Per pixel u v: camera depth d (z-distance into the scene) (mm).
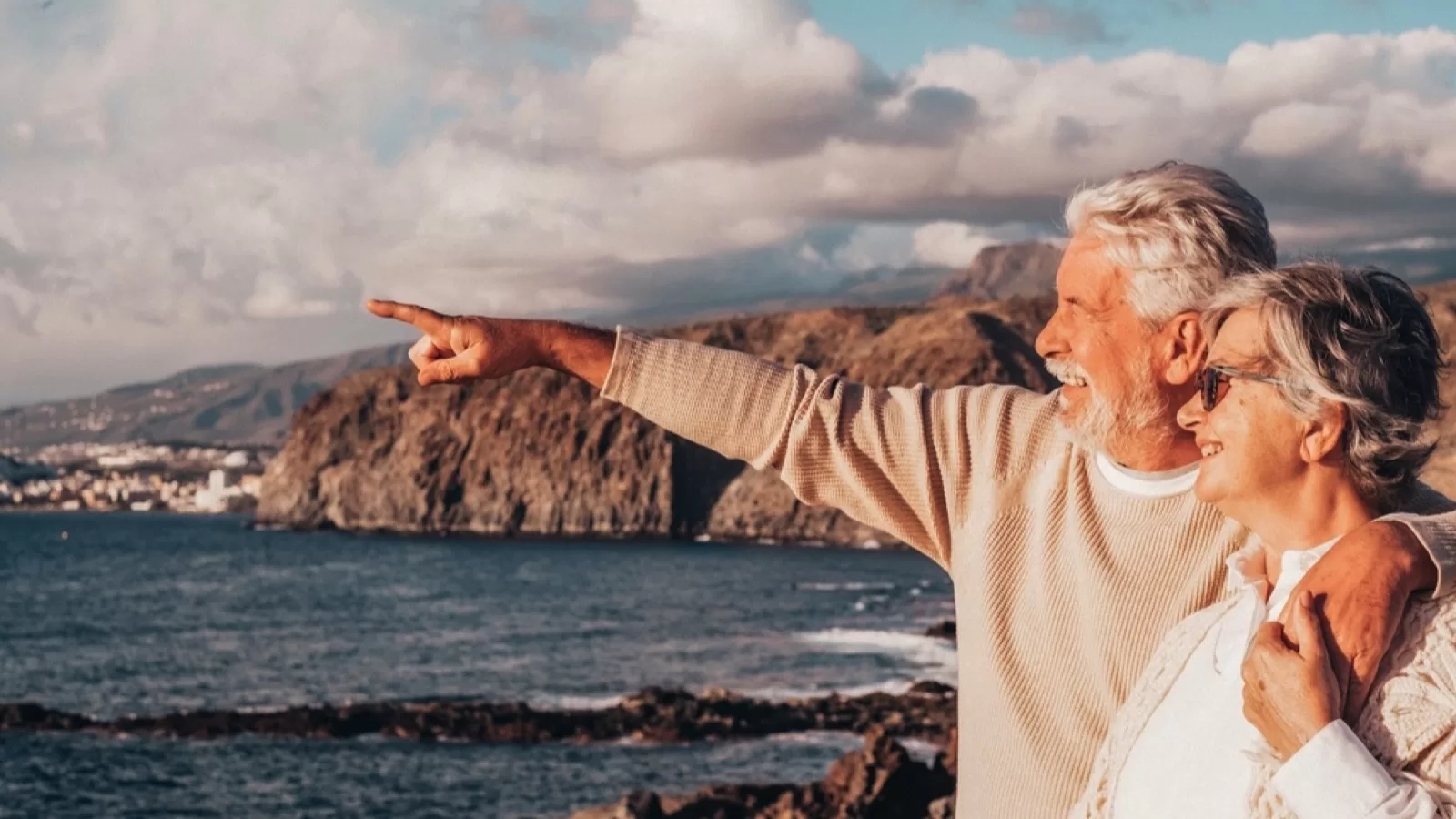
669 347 2754
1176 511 2354
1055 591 2459
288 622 69562
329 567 120688
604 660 53406
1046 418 2605
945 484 2656
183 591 91938
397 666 51969
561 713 35688
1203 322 1919
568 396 195250
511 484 192250
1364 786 1586
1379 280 1817
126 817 26016
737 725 34250
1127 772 1983
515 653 55812
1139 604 2334
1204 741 1861
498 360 2693
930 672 48906
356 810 26438
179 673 50031
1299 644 1673
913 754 31031
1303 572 1832
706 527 183250
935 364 195125
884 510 2705
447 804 26969
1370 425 1768
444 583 100688
